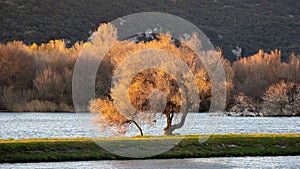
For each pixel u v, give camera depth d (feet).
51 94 465.06
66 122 354.74
